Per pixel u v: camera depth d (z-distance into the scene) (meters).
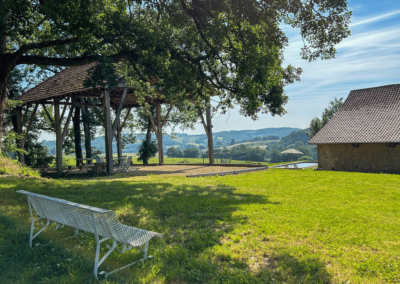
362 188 11.54
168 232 5.33
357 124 26.08
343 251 4.59
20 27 10.74
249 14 9.88
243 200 8.52
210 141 24.31
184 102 16.34
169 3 11.66
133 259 4.03
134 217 6.27
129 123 34.31
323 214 6.78
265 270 3.87
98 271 3.70
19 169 12.90
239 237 5.03
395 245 4.82
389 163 22.83
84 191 9.29
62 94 18.09
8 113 25.23
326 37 10.80
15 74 24.19
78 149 30.11
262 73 10.80
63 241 4.71
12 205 6.99
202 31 11.77
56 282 3.35
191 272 3.67
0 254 4.16
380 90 28.25
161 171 19.48
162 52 11.98
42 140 31.86
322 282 3.54
